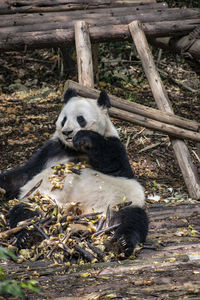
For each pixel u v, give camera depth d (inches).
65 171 353.1
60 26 561.9
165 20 594.6
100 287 242.5
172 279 249.0
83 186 350.6
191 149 568.4
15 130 602.9
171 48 616.4
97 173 361.7
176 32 582.9
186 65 808.9
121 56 813.9
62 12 617.0
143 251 316.2
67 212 343.9
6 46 538.0
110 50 818.8
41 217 336.2
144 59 527.5
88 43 522.0
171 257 295.0
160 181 502.6
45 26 560.4
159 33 578.9
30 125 613.9
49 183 356.8
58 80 746.2
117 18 582.6
